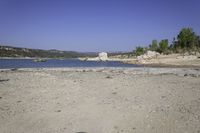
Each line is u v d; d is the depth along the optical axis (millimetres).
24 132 8328
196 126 8586
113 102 12164
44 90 15711
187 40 110562
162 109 10750
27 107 11359
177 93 14445
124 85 17766
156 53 112562
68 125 8938
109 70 34906
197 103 11789
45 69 37031
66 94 14320
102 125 8891
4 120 9492
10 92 15000
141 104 11703
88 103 12016
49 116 9977
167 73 29891
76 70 34719
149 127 8617
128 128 8570
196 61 76312
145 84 18328
